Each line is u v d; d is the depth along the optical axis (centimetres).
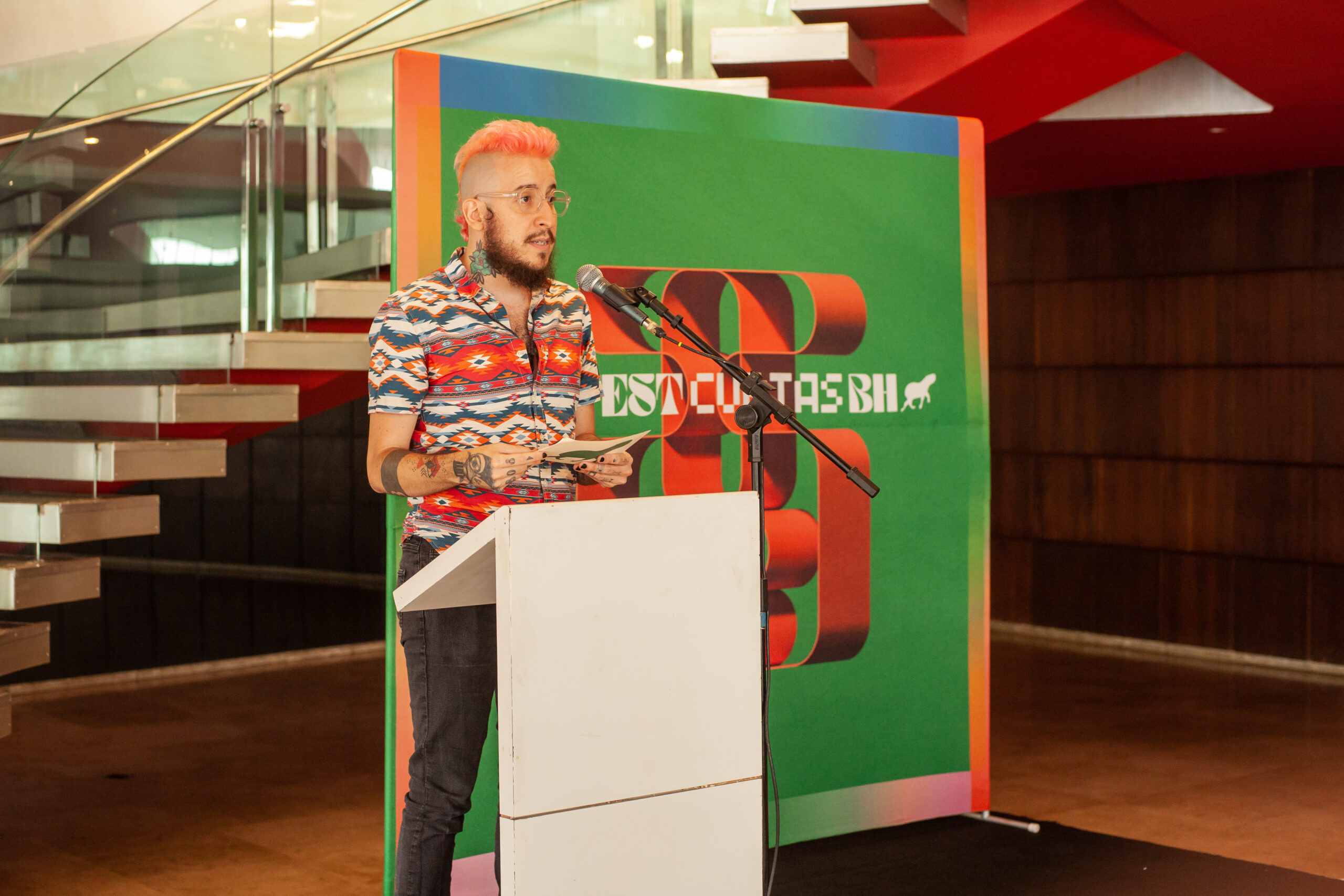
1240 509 668
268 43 443
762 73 423
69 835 385
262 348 376
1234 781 446
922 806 366
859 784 354
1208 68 514
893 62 436
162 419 357
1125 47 429
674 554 190
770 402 248
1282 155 606
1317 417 639
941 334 369
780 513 340
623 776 185
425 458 215
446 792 231
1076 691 602
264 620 695
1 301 411
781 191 341
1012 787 437
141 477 354
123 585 643
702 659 193
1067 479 741
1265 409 657
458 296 238
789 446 341
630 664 186
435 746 231
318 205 462
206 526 675
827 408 348
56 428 403
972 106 467
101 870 353
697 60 440
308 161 458
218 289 428
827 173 349
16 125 442
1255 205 658
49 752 491
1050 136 565
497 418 237
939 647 369
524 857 177
